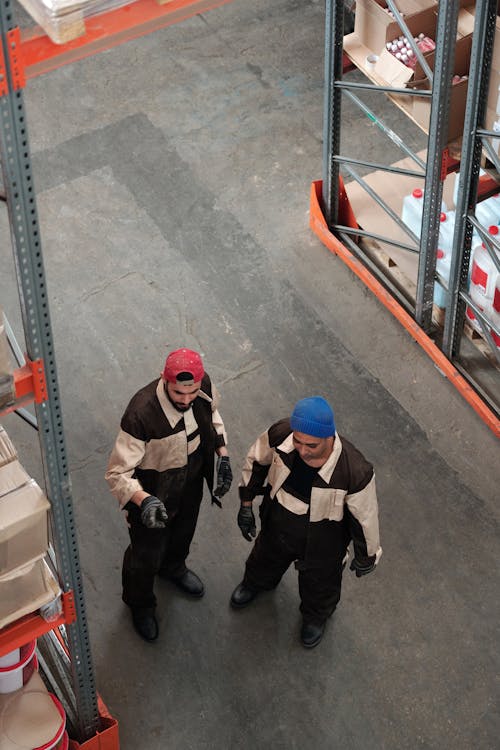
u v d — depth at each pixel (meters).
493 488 6.29
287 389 6.80
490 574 5.91
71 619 4.23
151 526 4.62
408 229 6.76
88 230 7.75
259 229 7.77
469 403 6.70
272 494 4.84
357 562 4.98
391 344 7.05
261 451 4.81
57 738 4.48
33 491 3.70
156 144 8.38
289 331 7.13
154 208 7.91
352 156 8.34
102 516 6.15
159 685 5.47
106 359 6.95
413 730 5.32
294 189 8.06
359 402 6.72
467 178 5.82
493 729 5.32
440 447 6.48
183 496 5.17
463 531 6.09
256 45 9.23
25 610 4.02
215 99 8.77
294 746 5.27
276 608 5.75
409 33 5.79
